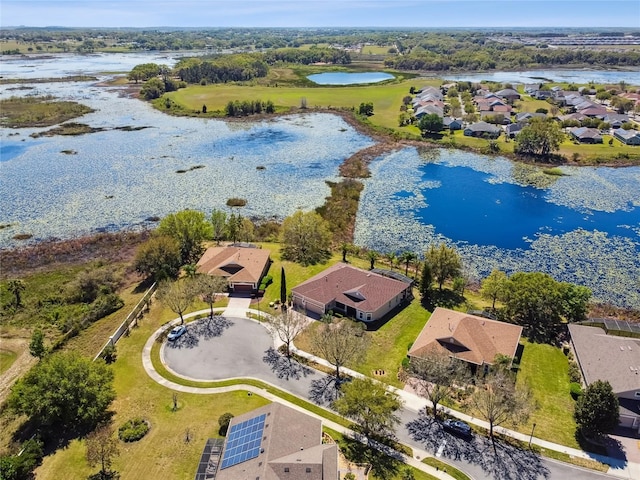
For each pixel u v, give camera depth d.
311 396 48.22
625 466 40.06
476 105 193.62
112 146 140.25
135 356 54.62
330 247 83.94
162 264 71.25
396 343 57.19
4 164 123.56
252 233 84.31
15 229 90.06
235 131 159.38
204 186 111.06
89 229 90.62
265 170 121.69
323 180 115.31
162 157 130.88
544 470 39.59
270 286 70.19
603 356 49.97
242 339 57.56
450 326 55.09
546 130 131.12
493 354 51.59
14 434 44.97
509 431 43.97
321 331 54.75
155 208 99.62
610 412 40.78
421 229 91.31
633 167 124.44
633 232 89.31
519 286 60.69
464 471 39.47
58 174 117.31
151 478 38.69
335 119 175.88
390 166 126.56
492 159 132.38
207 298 63.00
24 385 44.22
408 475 38.28
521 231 90.44
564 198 105.94
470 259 80.44
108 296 67.06
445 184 114.31
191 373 51.69
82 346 57.59
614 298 69.00
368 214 97.62
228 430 40.19
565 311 59.25
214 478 36.31
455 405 47.16
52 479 38.91
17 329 62.47
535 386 49.44
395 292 64.00
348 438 42.88
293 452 36.09
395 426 44.31
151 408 46.53
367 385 42.03
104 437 39.38
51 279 74.94
